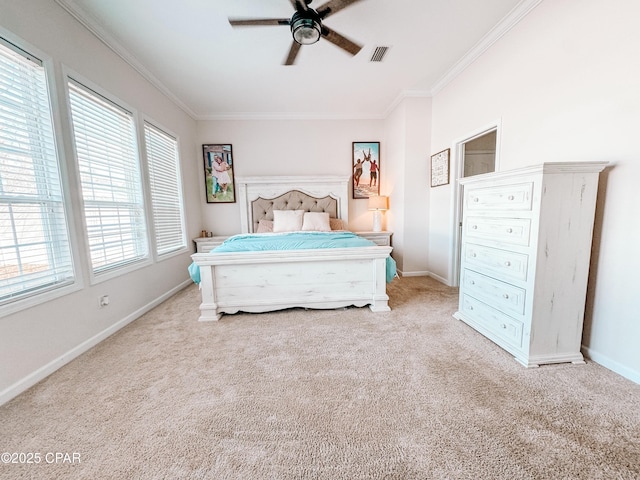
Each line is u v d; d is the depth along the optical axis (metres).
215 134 4.27
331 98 3.73
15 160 1.55
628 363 1.50
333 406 1.33
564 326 1.64
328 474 0.98
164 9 1.98
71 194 1.88
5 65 1.51
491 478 0.95
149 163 2.96
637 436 1.11
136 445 1.12
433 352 1.81
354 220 4.51
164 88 3.22
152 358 1.80
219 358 1.78
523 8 2.04
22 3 1.57
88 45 2.08
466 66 2.83
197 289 3.53
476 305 2.10
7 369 1.43
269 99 3.71
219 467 1.02
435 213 3.63
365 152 4.44
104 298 2.14
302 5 1.66
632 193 1.46
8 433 1.19
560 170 1.50
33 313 1.57
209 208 4.36
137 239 2.71
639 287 1.44
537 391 1.40
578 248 1.59
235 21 1.75
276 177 4.25
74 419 1.27
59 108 1.81
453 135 3.13
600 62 1.58
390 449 1.08
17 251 1.54
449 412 1.27
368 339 2.00
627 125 1.46
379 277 2.54
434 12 2.10
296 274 2.51
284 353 1.83
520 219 1.65
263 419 1.25
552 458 1.02
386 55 2.70
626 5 1.44
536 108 2.03
